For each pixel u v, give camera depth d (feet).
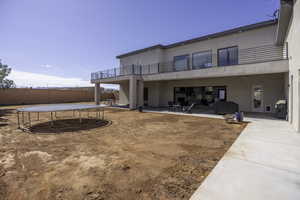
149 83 56.13
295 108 19.19
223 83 41.63
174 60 48.96
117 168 10.05
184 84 49.01
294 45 19.75
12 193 7.53
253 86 37.37
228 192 7.25
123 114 37.04
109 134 19.06
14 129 22.21
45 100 74.95
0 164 10.85
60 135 18.76
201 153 12.48
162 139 16.66
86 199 6.99
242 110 38.78
